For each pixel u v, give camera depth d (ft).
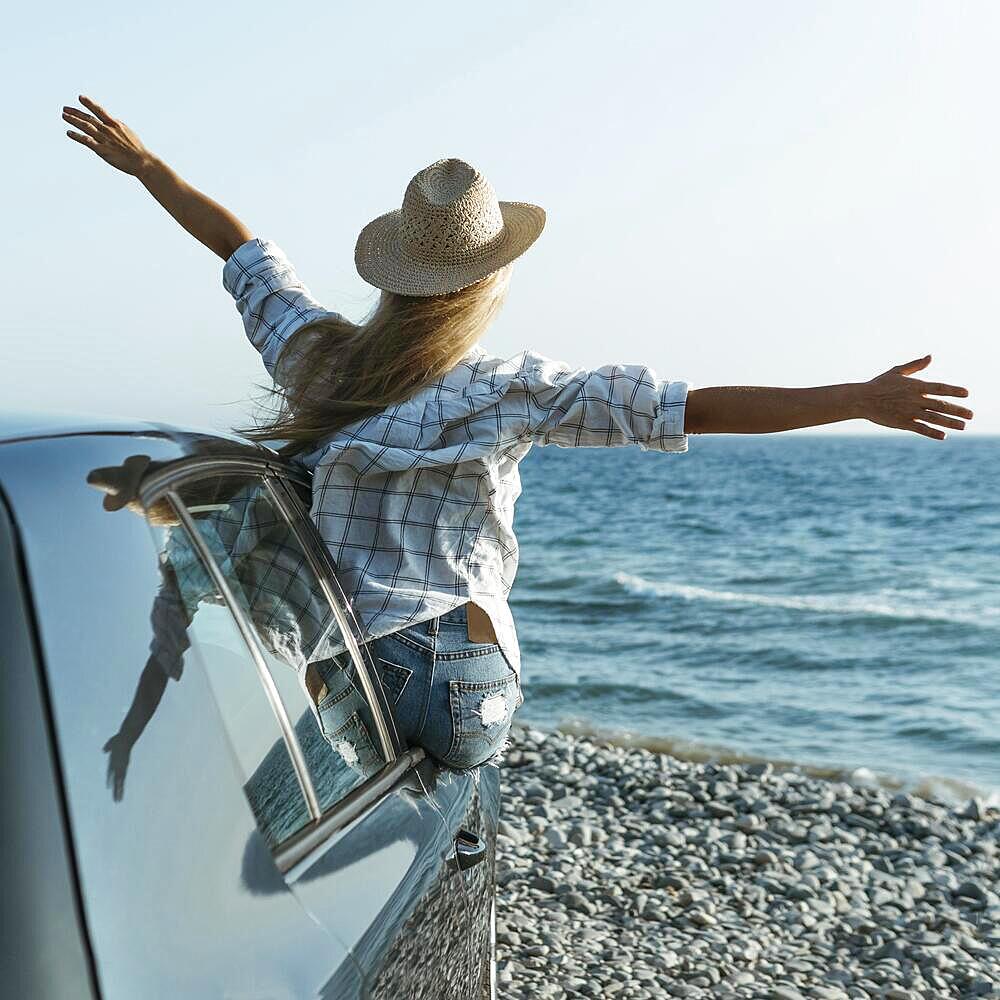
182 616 4.39
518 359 7.92
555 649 62.44
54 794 3.42
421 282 7.57
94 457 4.50
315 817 5.19
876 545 136.15
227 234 10.05
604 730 42.04
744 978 16.38
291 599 6.03
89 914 3.34
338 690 6.29
